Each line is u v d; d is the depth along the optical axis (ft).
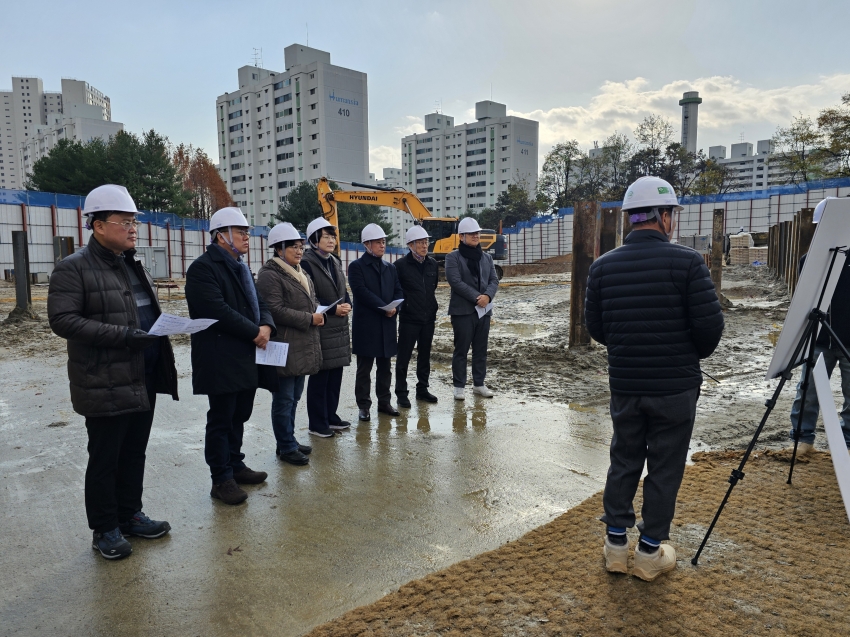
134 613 8.90
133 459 11.27
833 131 133.08
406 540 11.10
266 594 9.38
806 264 9.37
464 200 420.77
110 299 10.15
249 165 336.70
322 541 11.12
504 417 19.19
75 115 415.85
